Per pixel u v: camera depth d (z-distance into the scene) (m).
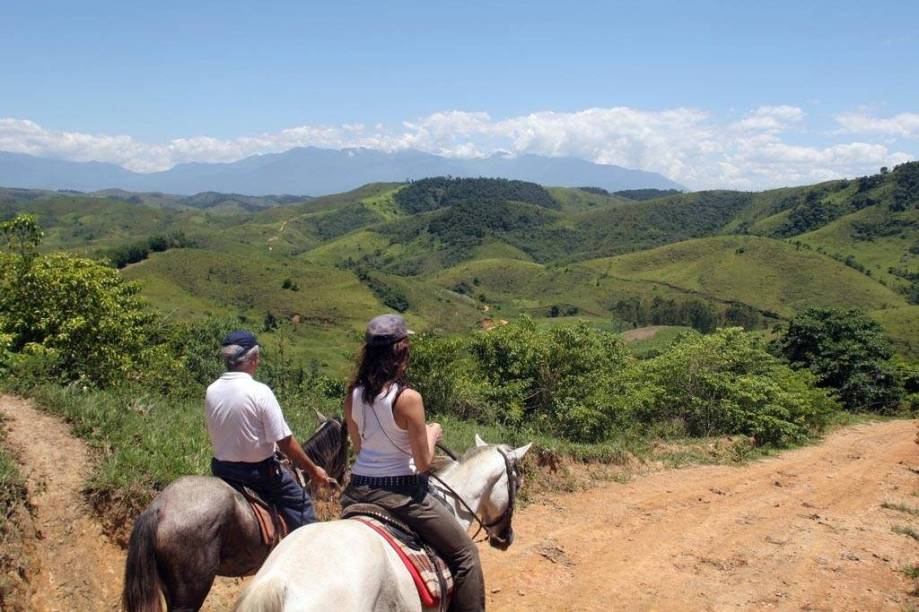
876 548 9.48
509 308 144.00
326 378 15.81
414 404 3.70
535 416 16.14
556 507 10.53
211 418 4.41
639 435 17.59
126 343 12.80
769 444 18.66
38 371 8.91
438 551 3.83
